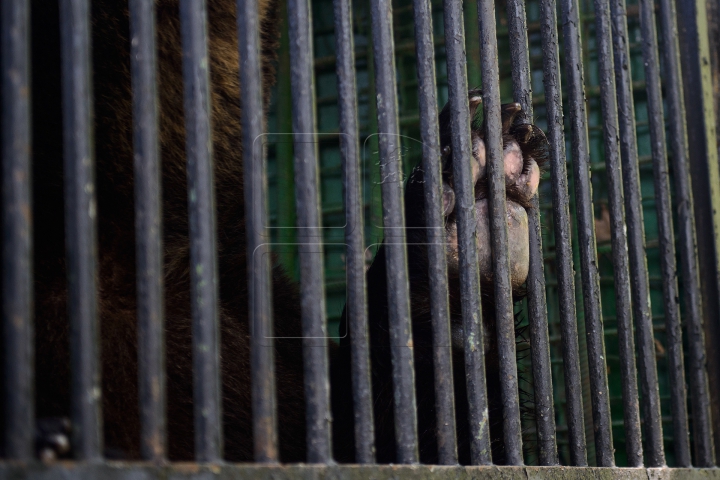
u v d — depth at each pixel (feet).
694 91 11.75
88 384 3.94
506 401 6.91
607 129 8.70
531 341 7.61
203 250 4.61
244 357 8.14
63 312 7.06
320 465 4.95
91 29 7.76
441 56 15.87
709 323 11.25
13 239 3.76
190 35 4.73
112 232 7.71
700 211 11.50
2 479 3.49
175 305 7.97
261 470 4.58
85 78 4.10
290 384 8.83
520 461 6.84
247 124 5.08
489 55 7.33
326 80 16.42
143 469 4.01
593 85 14.82
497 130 7.27
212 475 4.32
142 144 4.40
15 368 3.67
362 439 5.49
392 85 6.19
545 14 8.25
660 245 9.71
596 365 8.03
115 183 7.77
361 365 5.56
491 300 7.82
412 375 5.91
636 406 8.42
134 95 4.43
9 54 3.84
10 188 3.78
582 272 8.18
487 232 7.52
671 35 10.52
